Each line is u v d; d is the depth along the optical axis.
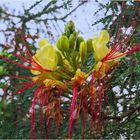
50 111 0.46
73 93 0.46
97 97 0.46
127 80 0.59
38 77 0.47
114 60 0.48
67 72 0.48
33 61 0.48
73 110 0.44
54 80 0.47
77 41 0.48
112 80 0.51
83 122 0.45
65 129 0.51
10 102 0.53
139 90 0.60
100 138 0.45
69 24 0.49
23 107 0.54
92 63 0.52
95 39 0.48
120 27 0.53
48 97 0.47
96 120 0.45
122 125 0.57
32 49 0.54
